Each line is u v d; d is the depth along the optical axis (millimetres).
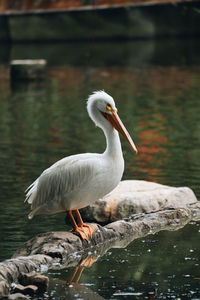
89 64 34156
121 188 10555
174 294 6918
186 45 42031
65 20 46125
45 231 9500
